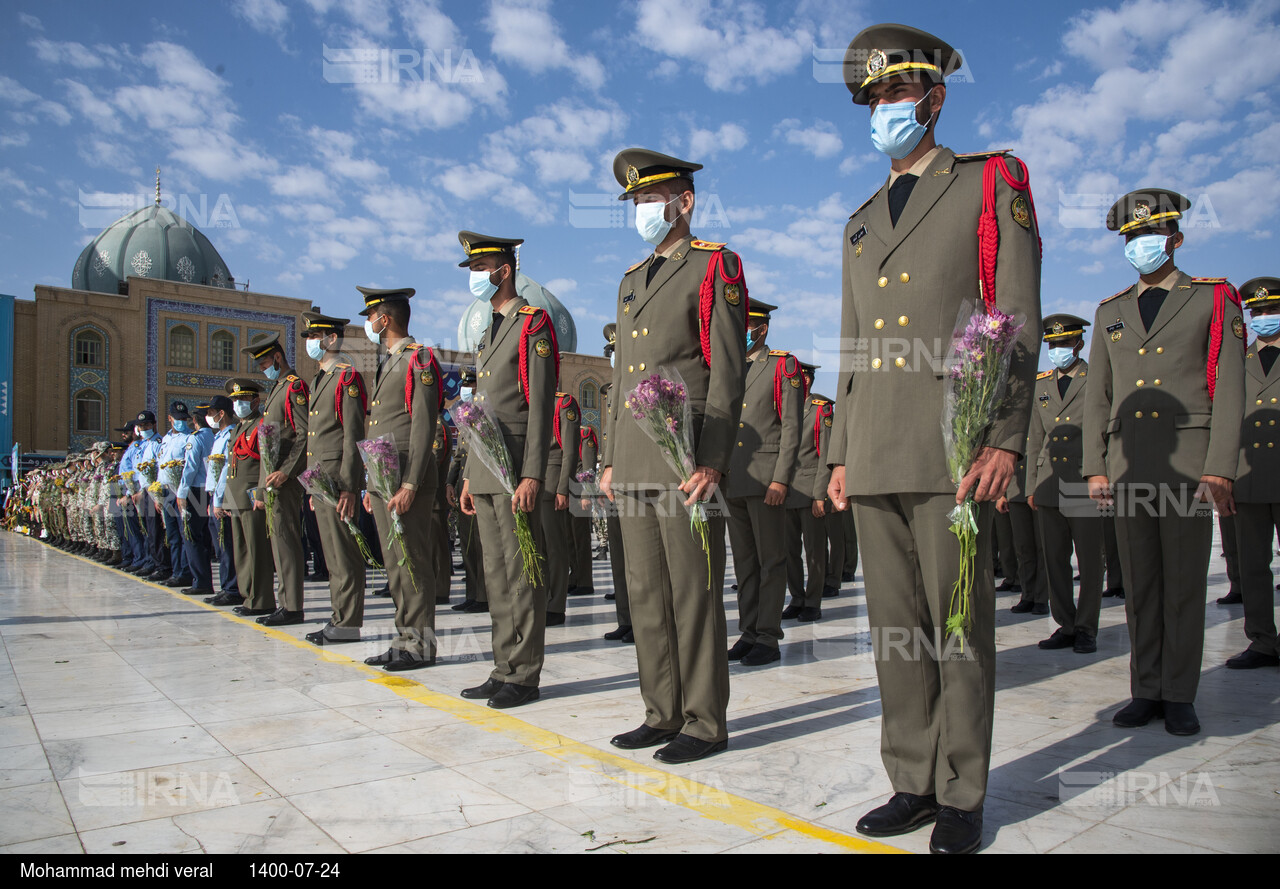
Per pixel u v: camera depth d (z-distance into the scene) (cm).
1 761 345
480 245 502
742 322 375
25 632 698
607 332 871
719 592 364
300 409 751
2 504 3077
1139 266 444
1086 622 599
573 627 747
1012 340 258
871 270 297
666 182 387
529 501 458
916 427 277
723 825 271
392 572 555
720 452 361
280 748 363
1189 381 424
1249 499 529
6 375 3231
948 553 271
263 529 807
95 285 3609
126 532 1359
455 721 411
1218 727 390
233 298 3631
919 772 280
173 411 1146
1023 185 274
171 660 572
